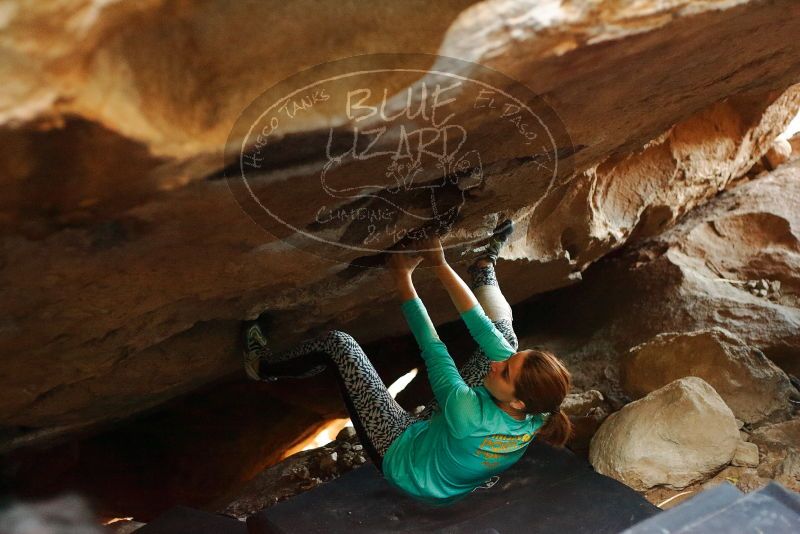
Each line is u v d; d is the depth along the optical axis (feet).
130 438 20.27
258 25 4.95
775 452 11.93
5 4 4.08
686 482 11.40
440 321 16.17
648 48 6.95
